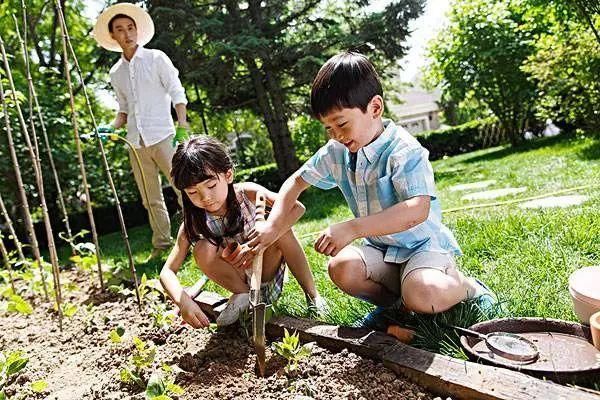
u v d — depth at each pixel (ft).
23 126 7.59
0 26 20.81
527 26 25.38
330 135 5.40
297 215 6.29
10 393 5.57
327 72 5.14
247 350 5.57
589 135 24.02
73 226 27.89
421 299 5.16
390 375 4.48
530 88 32.71
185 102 12.17
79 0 34.09
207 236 6.48
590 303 4.48
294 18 28.73
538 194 13.35
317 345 5.32
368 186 5.79
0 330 8.04
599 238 7.51
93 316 7.77
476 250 8.16
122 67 12.20
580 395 3.53
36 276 9.89
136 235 22.59
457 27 32.94
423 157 5.47
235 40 25.84
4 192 21.13
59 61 33.40
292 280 7.93
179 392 4.61
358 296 6.04
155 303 7.82
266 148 53.26
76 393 5.30
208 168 5.99
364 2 28.48
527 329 4.94
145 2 25.88
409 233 5.74
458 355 4.69
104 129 8.79
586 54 21.34
